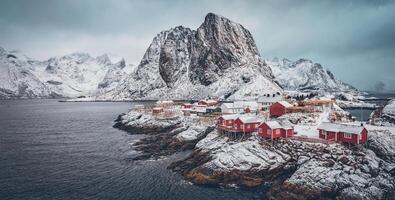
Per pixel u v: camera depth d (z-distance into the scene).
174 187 61.03
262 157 66.25
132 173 70.19
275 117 95.50
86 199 55.69
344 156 62.09
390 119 90.56
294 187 57.09
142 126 130.12
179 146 94.94
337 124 70.19
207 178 63.16
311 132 77.88
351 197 53.38
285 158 66.38
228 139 80.06
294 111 94.94
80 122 168.75
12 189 61.16
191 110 136.75
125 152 91.44
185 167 72.00
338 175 57.72
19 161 82.19
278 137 71.31
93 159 83.50
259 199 54.94
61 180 66.25
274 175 63.59
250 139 74.75
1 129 143.00
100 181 65.12
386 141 68.50
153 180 65.25
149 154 87.75
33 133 130.12
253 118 82.38
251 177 62.78
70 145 103.06
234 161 65.19
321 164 60.91
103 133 128.12
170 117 129.88
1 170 73.94
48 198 56.47
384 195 54.28
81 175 69.44
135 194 57.66
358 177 57.31
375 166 60.44
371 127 79.75
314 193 55.28
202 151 77.19
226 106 122.25
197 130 99.69
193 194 57.31
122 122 147.75
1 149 97.31
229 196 56.25
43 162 80.88
